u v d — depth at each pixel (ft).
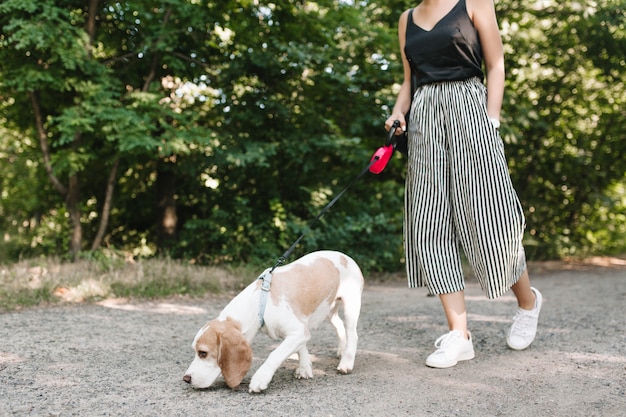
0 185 30.17
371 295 21.15
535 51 32.17
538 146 34.68
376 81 27.71
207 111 28.17
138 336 13.28
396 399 8.84
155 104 23.12
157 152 24.81
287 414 8.20
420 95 11.30
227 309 9.62
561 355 11.27
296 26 27.66
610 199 37.50
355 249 26.63
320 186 26.81
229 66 25.59
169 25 24.34
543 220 37.45
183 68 24.80
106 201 25.11
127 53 26.03
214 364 9.14
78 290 18.19
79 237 24.64
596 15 28.94
